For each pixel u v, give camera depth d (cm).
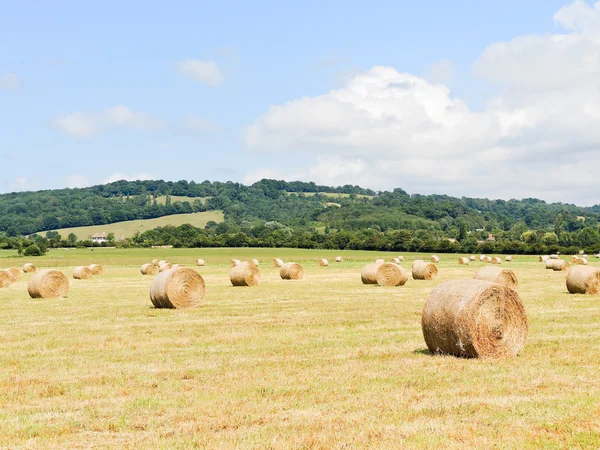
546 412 1015
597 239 13125
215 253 11050
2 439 919
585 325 1994
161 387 1208
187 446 880
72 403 1100
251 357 1501
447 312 1491
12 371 1367
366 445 874
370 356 1503
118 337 1834
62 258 9331
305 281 4416
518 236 16575
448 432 923
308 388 1186
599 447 859
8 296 3447
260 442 890
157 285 2664
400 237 12019
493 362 1422
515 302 1511
